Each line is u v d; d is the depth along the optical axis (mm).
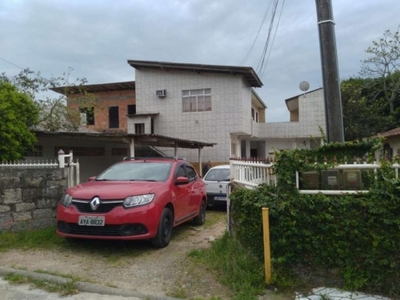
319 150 4527
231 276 4438
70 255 5578
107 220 5441
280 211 4363
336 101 5562
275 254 4426
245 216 4840
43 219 7027
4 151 8289
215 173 11344
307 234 4246
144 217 5555
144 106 22172
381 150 4457
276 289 4164
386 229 4000
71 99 15875
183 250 5891
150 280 4539
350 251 4121
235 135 22875
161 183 6375
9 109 8484
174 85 21656
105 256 5543
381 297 3918
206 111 21125
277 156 4555
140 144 16141
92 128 25594
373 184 4172
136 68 22219
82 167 15750
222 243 5707
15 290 4266
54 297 4074
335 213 4184
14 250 5836
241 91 20609
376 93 30875
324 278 4246
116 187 5953
